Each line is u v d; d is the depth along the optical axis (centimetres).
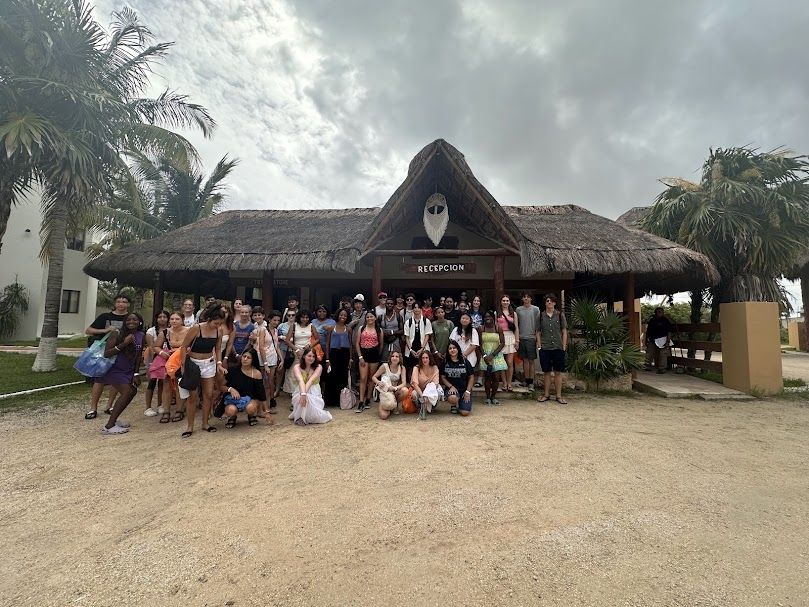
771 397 736
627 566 242
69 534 288
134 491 354
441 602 213
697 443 471
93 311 2211
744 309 764
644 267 777
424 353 614
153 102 1098
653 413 620
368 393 678
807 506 319
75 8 944
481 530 284
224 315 524
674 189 1054
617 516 302
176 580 234
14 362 1139
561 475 378
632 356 800
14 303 1845
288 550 262
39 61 901
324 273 1201
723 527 287
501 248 906
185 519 305
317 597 218
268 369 636
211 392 530
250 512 313
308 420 554
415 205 950
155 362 582
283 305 1245
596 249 807
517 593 219
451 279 1153
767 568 240
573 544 265
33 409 646
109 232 1805
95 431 530
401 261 1166
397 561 249
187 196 1814
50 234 1090
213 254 877
